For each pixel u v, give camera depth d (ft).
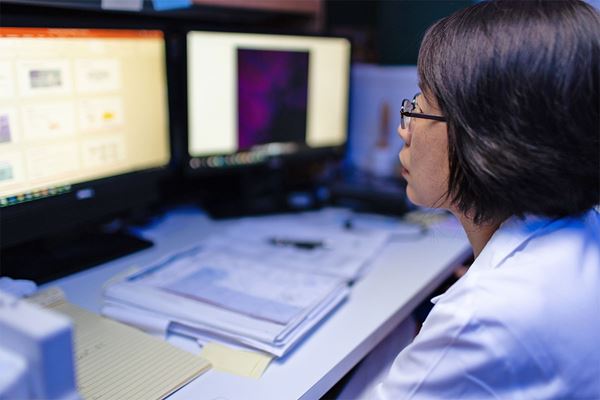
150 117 3.52
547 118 1.69
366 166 5.03
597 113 1.72
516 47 1.69
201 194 4.47
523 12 1.75
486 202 1.92
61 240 3.45
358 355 2.42
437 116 2.02
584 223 1.92
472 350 1.66
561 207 1.84
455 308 1.74
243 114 4.03
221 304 2.56
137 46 3.33
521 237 1.87
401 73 4.63
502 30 1.73
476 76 1.75
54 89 2.91
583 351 1.68
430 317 1.85
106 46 3.14
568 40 1.68
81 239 3.49
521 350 1.62
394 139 4.79
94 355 2.22
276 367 2.22
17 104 2.75
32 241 3.35
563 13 1.72
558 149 1.72
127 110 3.35
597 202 1.87
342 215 4.25
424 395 1.76
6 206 2.79
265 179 4.57
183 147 3.78
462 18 1.89
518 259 1.81
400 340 2.90
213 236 3.65
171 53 3.54
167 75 3.54
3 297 1.45
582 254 1.82
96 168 3.24
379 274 3.16
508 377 1.64
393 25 5.28
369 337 2.48
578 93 1.68
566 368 1.65
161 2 3.39
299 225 3.95
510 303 1.66
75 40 2.96
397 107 4.72
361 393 2.52
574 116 1.70
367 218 4.18
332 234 3.76
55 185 3.02
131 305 2.60
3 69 2.66
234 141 4.04
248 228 3.84
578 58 1.67
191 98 3.74
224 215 4.10
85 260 3.17
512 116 1.71
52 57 2.87
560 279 1.72
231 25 3.79
